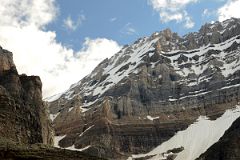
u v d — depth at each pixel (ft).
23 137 506.48
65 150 405.18
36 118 556.92
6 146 391.86
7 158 372.79
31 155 382.42
